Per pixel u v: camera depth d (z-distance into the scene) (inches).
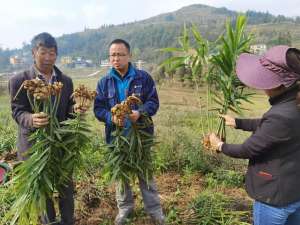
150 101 150.9
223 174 224.8
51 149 132.3
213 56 149.6
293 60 99.0
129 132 144.9
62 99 140.8
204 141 125.5
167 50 160.9
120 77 151.1
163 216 163.5
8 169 191.6
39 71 136.9
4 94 1071.0
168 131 276.4
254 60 107.7
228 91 149.6
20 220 135.3
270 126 100.2
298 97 100.8
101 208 182.1
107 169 150.5
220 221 166.9
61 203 148.6
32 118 127.3
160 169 235.8
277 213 104.2
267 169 104.0
